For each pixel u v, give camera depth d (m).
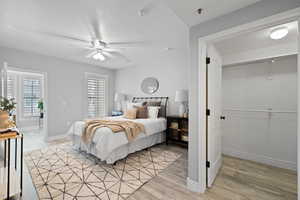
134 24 2.29
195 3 1.47
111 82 5.65
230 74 3.21
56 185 1.93
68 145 3.59
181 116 3.65
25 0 1.71
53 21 2.20
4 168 2.01
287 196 1.79
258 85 2.87
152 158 2.91
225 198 1.74
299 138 1.25
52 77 4.05
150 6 1.84
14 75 5.38
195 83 1.91
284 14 1.30
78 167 2.45
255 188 1.95
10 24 2.28
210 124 2.00
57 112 4.17
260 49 2.63
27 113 5.68
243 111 3.03
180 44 3.16
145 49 3.48
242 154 3.01
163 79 4.30
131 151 2.92
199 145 1.86
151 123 3.35
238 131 3.09
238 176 2.26
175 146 3.72
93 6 1.83
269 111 2.73
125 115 3.98
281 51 2.43
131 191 1.84
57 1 1.73
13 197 1.67
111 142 2.40
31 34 2.64
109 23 2.27
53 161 2.66
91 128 2.73
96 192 1.81
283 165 2.55
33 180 2.03
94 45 3.08
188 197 1.75
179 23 2.27
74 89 4.54
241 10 1.55
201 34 1.85
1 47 3.24
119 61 4.52
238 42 2.42
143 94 4.81
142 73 4.86
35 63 3.73
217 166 2.34
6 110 1.77
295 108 2.50
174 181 2.09
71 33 2.60
